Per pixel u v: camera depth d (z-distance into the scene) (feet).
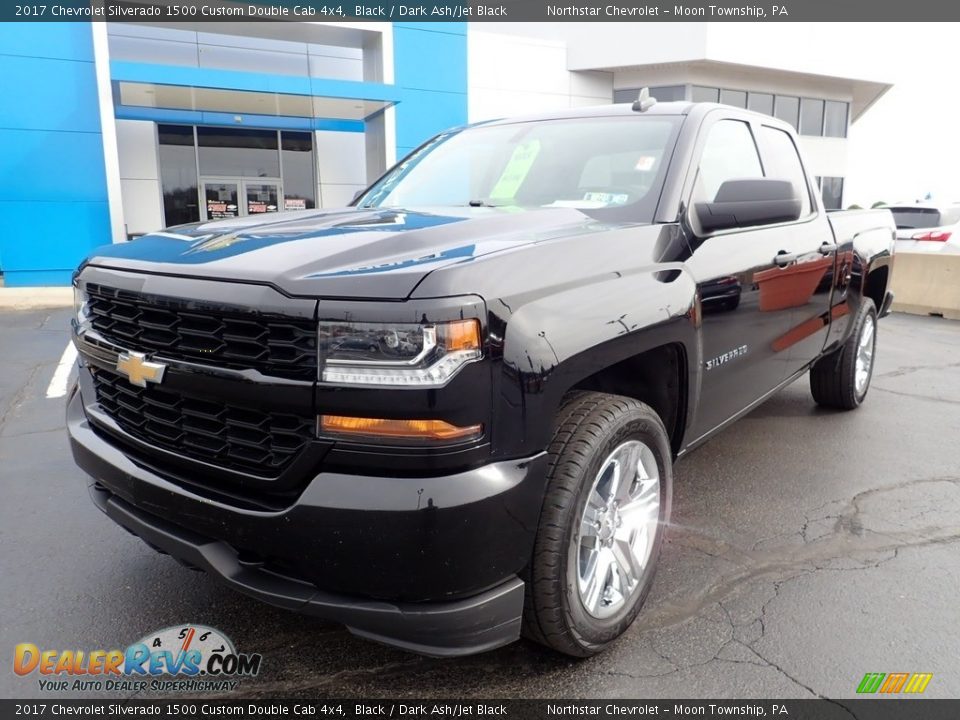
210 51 55.88
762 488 13.10
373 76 58.49
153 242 8.61
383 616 6.44
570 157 10.92
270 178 60.70
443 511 6.15
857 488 13.11
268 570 6.88
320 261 6.84
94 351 8.21
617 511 8.25
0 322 31.78
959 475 13.76
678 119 10.83
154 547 7.91
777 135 13.70
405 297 6.12
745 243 10.74
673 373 9.24
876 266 16.88
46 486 13.21
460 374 6.17
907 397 19.57
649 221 9.31
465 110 59.98
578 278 7.51
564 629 7.49
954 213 42.78
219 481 7.11
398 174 12.92
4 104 43.86
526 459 6.72
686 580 9.92
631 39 71.00
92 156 46.03
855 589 9.70
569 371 7.04
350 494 6.19
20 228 45.16
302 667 8.15
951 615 9.10
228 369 6.70
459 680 7.89
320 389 6.23
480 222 8.44
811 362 14.60
